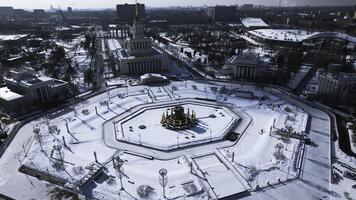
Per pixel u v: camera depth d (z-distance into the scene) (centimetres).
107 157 11269
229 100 17450
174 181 9700
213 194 9025
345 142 12238
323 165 10519
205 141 12350
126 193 9162
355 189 9181
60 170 10375
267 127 13625
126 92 19212
